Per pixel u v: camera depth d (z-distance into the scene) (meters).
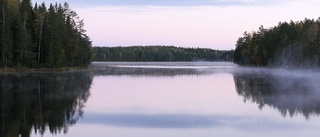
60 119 23.47
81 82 52.03
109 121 22.97
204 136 19.34
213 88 44.16
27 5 86.75
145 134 19.75
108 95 36.34
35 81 52.00
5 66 75.94
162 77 66.12
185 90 41.72
